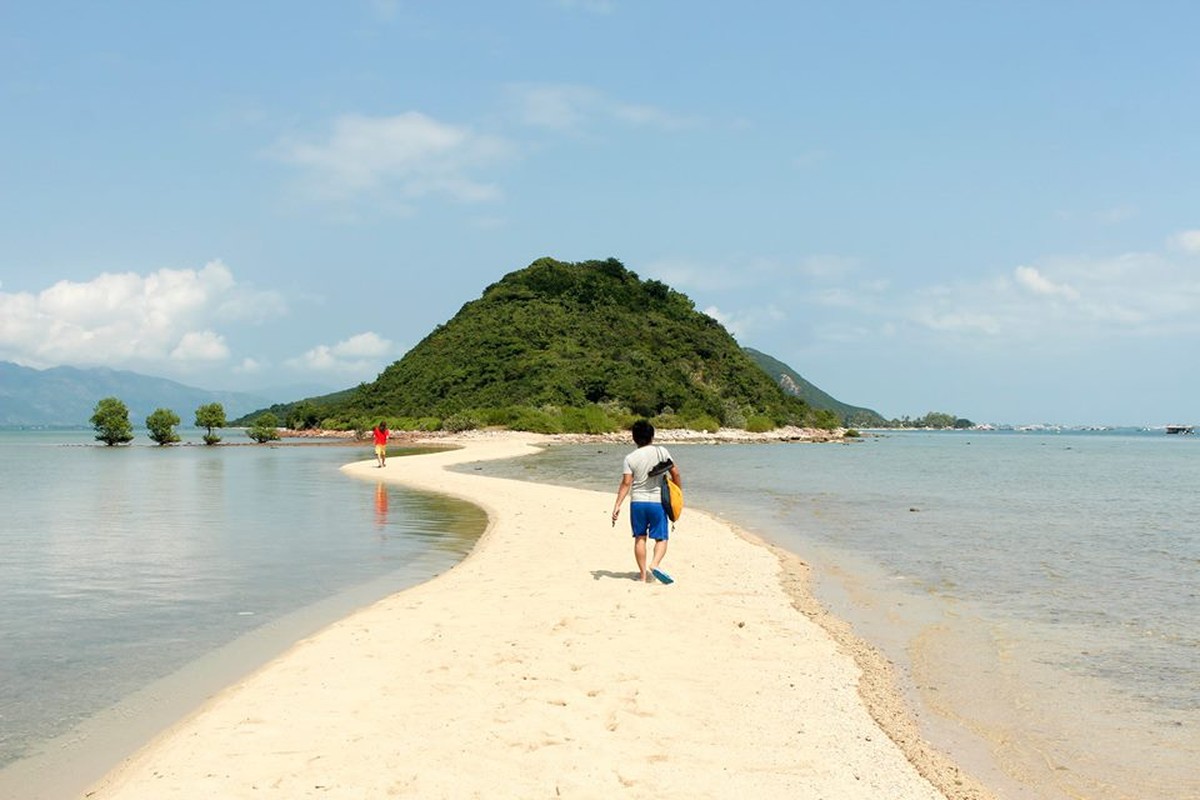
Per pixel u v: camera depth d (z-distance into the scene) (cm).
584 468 3994
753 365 12556
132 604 1048
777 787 524
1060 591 1177
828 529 1867
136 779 525
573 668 752
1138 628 970
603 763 547
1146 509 2361
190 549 1488
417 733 597
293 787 511
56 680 745
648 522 1154
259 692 688
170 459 4828
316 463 4375
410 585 1171
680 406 10069
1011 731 654
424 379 10306
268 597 1090
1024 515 2183
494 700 665
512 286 12456
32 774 551
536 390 9444
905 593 1159
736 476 3809
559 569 1252
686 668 763
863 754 584
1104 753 614
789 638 882
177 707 678
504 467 4066
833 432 12119
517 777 524
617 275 13475
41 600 1071
